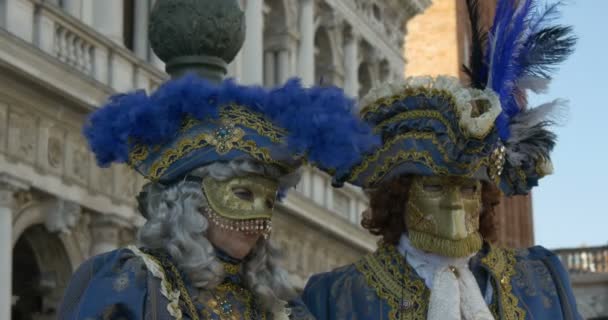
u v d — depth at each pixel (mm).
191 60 4516
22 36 13836
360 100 4750
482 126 4344
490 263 4781
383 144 4676
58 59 13820
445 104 4523
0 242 12906
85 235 14789
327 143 3707
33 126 13586
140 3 17672
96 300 3477
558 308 4719
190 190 3727
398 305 4664
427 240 4582
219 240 3746
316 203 20984
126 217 15312
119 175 15289
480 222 4828
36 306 14789
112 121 3799
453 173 4496
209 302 3676
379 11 26422
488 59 4926
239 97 3799
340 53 23906
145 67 16547
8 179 12961
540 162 4852
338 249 22672
